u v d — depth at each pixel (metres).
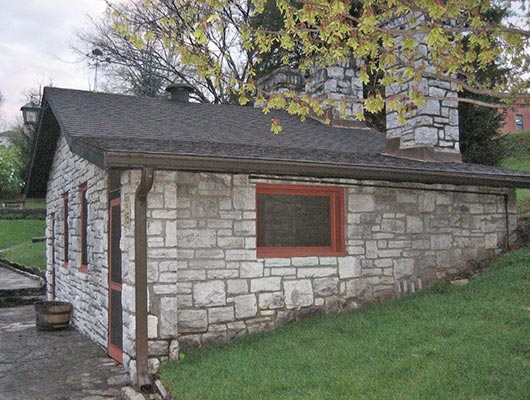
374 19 4.16
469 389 4.00
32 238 20.78
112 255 6.75
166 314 5.83
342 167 6.42
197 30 4.62
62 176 10.18
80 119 7.17
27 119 9.84
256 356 5.38
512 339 4.88
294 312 6.81
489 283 7.06
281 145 7.56
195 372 5.19
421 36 7.90
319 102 5.14
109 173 6.86
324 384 4.40
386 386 4.24
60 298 10.40
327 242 7.30
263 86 11.79
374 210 7.51
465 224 8.30
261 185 6.77
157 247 5.85
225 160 5.63
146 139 6.45
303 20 4.55
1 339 7.82
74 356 6.73
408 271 7.70
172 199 5.96
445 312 6.06
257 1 5.06
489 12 7.50
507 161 19.05
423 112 8.27
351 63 10.69
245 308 6.49
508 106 4.80
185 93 9.70
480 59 5.09
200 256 6.27
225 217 6.45
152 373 5.64
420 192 7.92
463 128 13.44
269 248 6.87
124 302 6.01
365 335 5.61
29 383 5.57
